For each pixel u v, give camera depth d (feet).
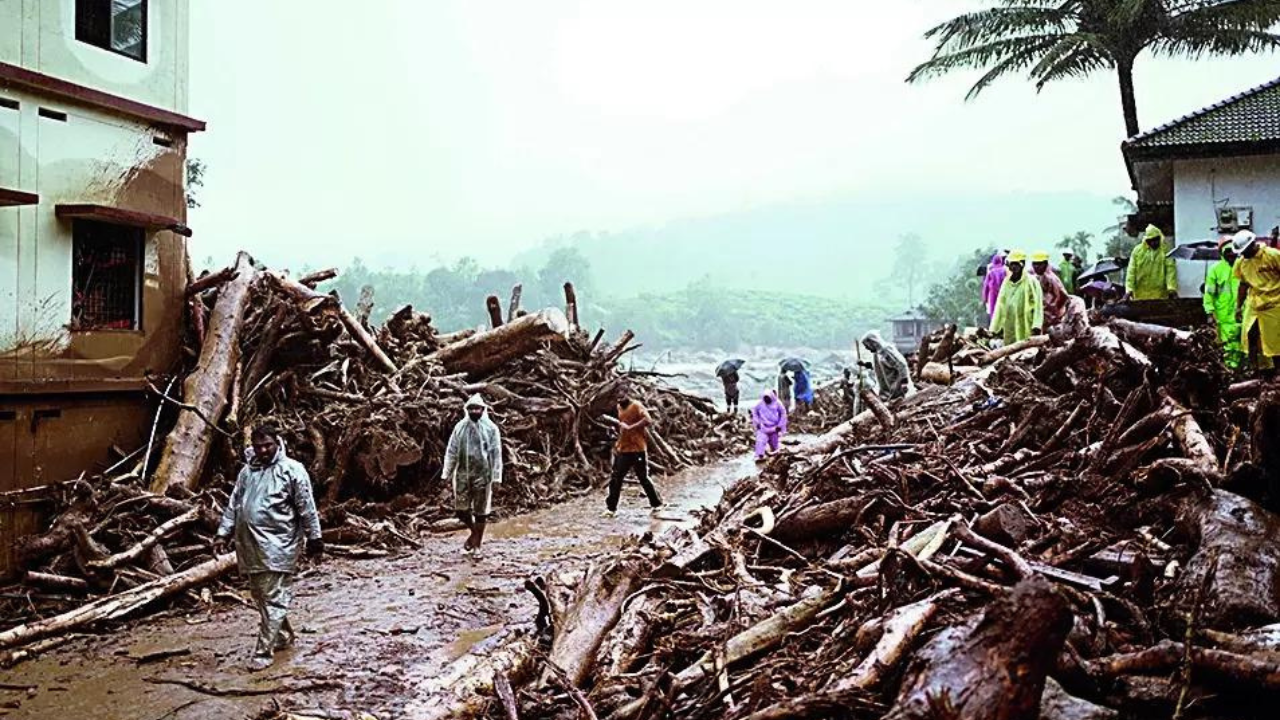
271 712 20.61
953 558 18.69
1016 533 20.38
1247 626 14.21
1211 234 63.82
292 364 49.90
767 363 327.26
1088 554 18.98
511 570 34.99
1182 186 64.54
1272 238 43.96
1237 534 16.14
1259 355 31.78
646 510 49.78
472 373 62.13
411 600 30.63
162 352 43.45
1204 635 13.69
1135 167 66.74
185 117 43.83
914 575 17.19
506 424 56.08
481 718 19.07
